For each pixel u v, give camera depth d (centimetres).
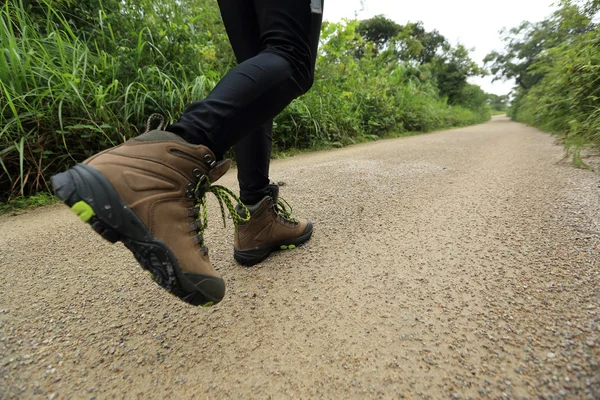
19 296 85
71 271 98
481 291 77
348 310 75
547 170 188
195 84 263
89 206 50
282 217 103
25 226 142
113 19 270
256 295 82
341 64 480
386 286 83
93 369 60
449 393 52
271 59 67
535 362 56
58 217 154
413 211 136
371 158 280
